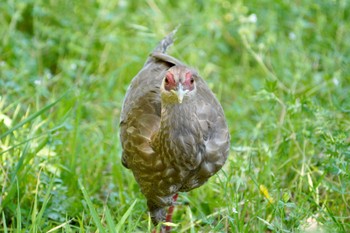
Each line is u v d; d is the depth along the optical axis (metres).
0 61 14.80
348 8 16.36
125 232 9.57
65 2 16.36
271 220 10.08
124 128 10.02
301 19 15.43
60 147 11.88
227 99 14.84
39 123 11.66
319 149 11.57
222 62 15.84
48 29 15.50
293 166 11.48
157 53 11.10
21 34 15.39
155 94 10.02
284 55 14.84
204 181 9.82
